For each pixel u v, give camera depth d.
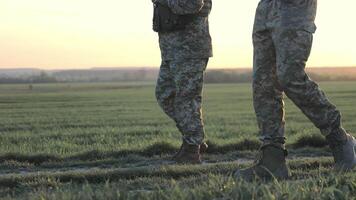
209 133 15.91
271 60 5.75
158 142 10.84
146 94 74.88
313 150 10.52
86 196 4.34
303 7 5.46
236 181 4.54
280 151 5.80
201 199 4.21
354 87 84.25
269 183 4.85
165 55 8.39
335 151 5.91
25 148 12.17
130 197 4.26
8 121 25.00
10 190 5.89
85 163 9.18
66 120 25.56
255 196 4.15
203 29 8.30
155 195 4.28
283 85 5.59
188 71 8.27
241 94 68.12
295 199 4.15
